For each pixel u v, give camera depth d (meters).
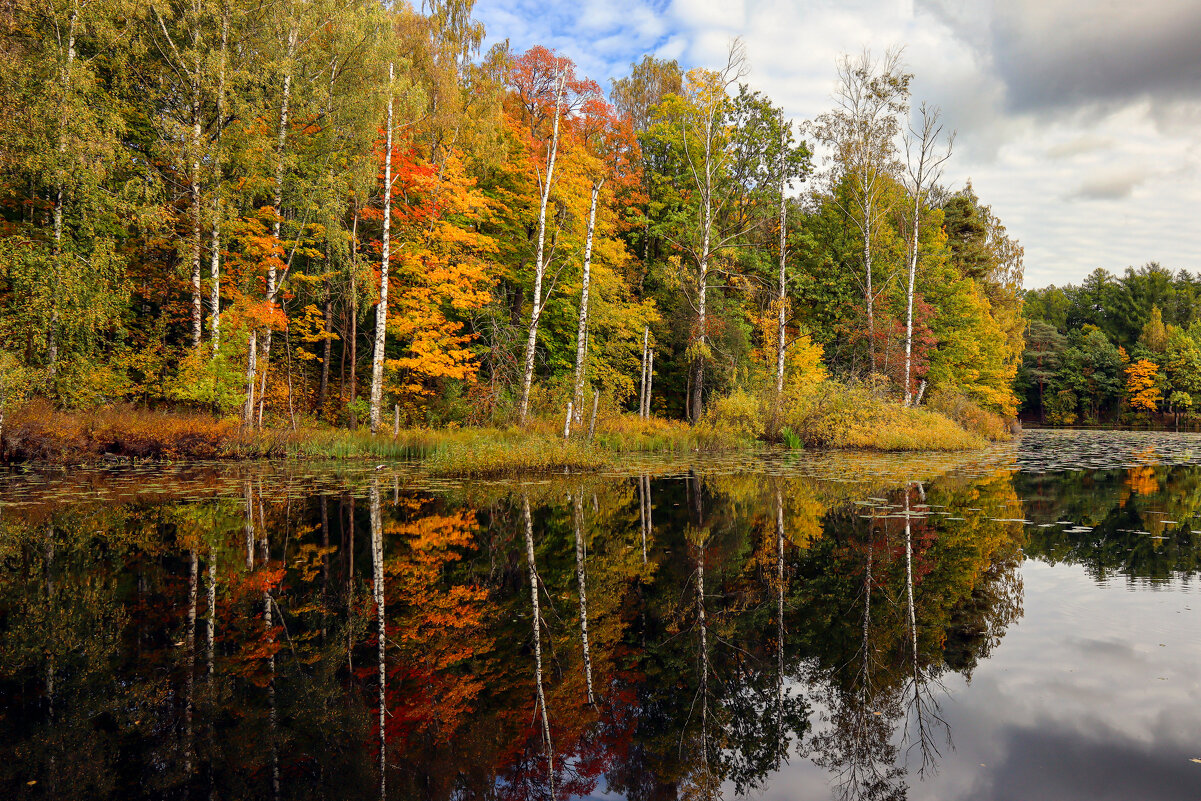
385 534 7.19
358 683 3.60
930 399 28.45
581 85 19.86
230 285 17.50
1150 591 5.18
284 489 10.25
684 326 24.83
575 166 21.12
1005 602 4.94
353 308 18.50
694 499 9.93
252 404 16.28
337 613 4.69
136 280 18.12
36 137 13.24
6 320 12.92
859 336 27.56
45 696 3.30
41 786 2.47
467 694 3.53
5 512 8.05
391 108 17.52
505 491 10.62
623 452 17.70
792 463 15.37
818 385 21.31
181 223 16.58
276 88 16.27
